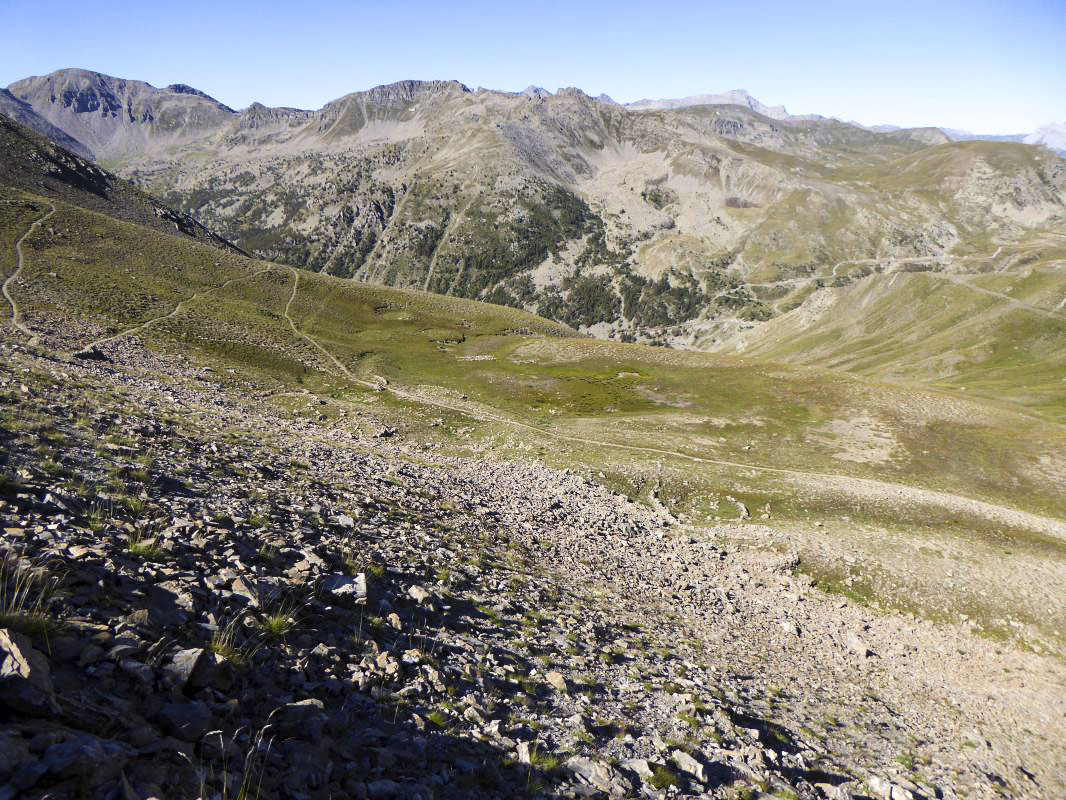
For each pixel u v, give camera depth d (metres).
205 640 8.63
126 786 4.92
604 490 50.91
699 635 24.52
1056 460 62.41
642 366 106.44
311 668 9.66
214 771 6.07
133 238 124.50
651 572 32.12
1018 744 24.05
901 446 68.38
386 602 14.14
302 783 6.69
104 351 56.59
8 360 29.11
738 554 42.31
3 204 113.75
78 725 5.60
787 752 15.05
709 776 11.76
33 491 11.98
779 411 82.00
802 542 43.94
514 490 42.31
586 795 9.34
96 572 9.09
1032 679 31.19
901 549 43.25
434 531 23.59
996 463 63.19
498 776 8.82
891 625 35.97
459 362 105.44
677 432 72.38
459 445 62.31
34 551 8.85
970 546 43.84
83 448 17.00
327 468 29.09
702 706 15.43
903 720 23.36
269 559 13.47
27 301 68.81
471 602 17.17
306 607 11.82
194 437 25.36
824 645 30.14
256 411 51.19
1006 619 36.25
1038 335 179.50
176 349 71.25
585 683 14.50
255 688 8.26
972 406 79.62
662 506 50.59
